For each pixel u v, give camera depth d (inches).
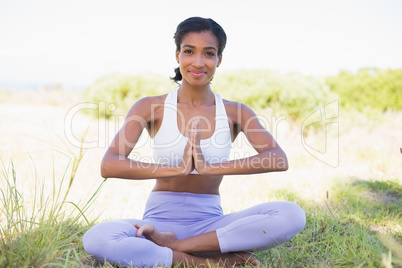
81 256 101.3
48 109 564.7
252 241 95.2
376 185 198.7
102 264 98.0
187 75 102.5
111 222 95.0
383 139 343.3
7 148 272.2
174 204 104.4
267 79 374.3
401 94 515.8
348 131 386.0
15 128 361.1
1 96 713.0
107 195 178.4
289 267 100.9
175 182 105.2
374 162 255.8
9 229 96.5
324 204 171.5
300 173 225.8
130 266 91.7
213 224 103.3
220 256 98.5
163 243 97.0
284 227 95.0
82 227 118.6
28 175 201.3
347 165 249.1
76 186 189.5
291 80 370.9
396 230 133.0
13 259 88.0
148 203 108.3
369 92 522.6
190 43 101.1
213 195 108.3
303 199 176.2
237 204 168.1
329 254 105.7
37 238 94.0
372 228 135.0
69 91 738.8
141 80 468.4
